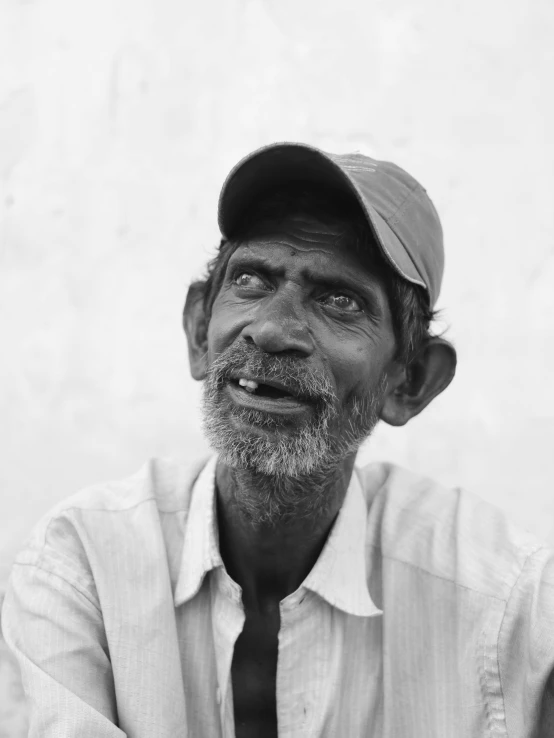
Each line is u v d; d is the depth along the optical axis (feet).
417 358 5.28
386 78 8.45
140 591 4.90
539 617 4.66
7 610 5.00
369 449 8.52
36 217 8.64
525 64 8.39
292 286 4.64
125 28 8.63
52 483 8.41
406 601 5.00
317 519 4.91
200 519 5.07
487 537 5.10
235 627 4.86
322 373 4.59
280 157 4.59
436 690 4.82
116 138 8.65
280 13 8.50
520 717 4.69
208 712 4.90
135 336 8.62
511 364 8.38
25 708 7.35
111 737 4.39
